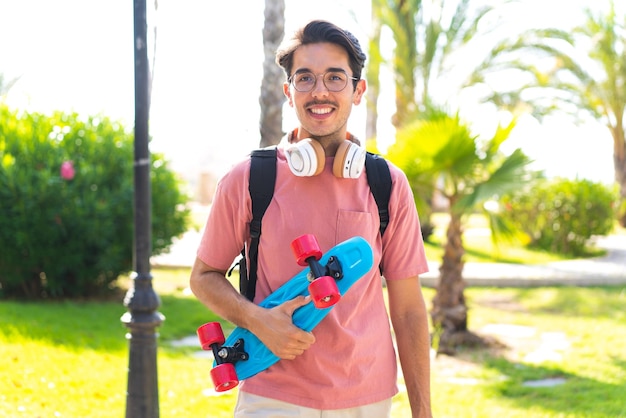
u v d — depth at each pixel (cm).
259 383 236
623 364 723
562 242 1695
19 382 551
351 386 234
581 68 2056
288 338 223
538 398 604
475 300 1124
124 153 967
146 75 430
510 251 1672
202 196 3341
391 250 249
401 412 556
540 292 1189
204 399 559
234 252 246
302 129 245
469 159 735
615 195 1755
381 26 1563
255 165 239
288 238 235
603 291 1201
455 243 810
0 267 940
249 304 231
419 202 776
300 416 232
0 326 738
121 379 591
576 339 847
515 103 1703
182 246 1658
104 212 925
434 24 1539
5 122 961
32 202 905
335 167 233
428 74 1553
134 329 432
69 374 591
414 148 731
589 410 561
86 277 961
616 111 2344
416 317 252
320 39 236
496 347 805
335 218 236
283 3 923
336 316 233
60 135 958
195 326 852
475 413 555
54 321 807
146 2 427
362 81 249
